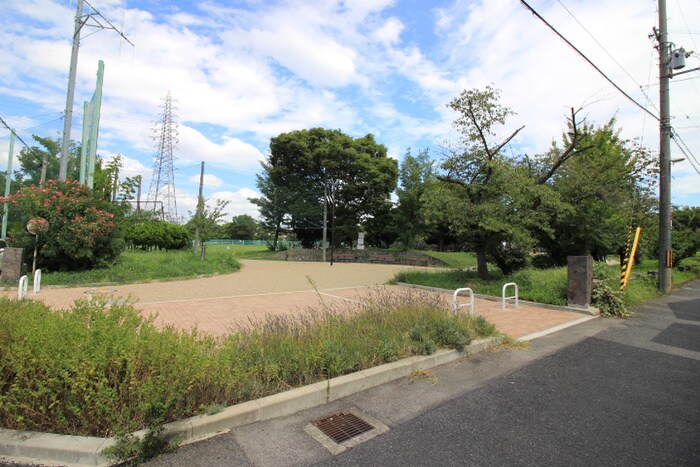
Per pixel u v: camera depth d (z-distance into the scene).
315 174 36.50
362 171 34.47
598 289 9.12
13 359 3.00
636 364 5.28
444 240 42.84
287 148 34.78
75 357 2.97
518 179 12.05
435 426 3.38
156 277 13.85
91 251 13.29
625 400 4.04
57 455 2.71
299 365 4.02
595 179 14.50
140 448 2.78
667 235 13.27
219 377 3.45
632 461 2.89
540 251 17.33
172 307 8.91
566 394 4.16
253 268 22.38
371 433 3.25
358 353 4.48
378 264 30.98
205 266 17.17
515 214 12.27
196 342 3.79
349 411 3.66
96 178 23.91
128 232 25.55
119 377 3.14
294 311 8.45
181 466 2.71
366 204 36.28
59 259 13.17
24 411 2.90
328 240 41.56
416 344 5.05
